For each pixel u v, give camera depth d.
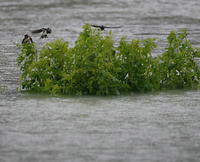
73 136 31.23
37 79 41.56
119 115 35.47
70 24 82.25
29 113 35.84
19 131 32.09
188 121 34.44
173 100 39.44
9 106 37.56
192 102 38.94
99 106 37.59
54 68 41.16
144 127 33.06
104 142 30.30
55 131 32.09
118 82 40.66
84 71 40.25
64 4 111.94
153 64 42.00
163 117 35.19
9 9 103.31
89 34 41.16
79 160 27.62
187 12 97.94
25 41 41.94
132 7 105.50
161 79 42.66
